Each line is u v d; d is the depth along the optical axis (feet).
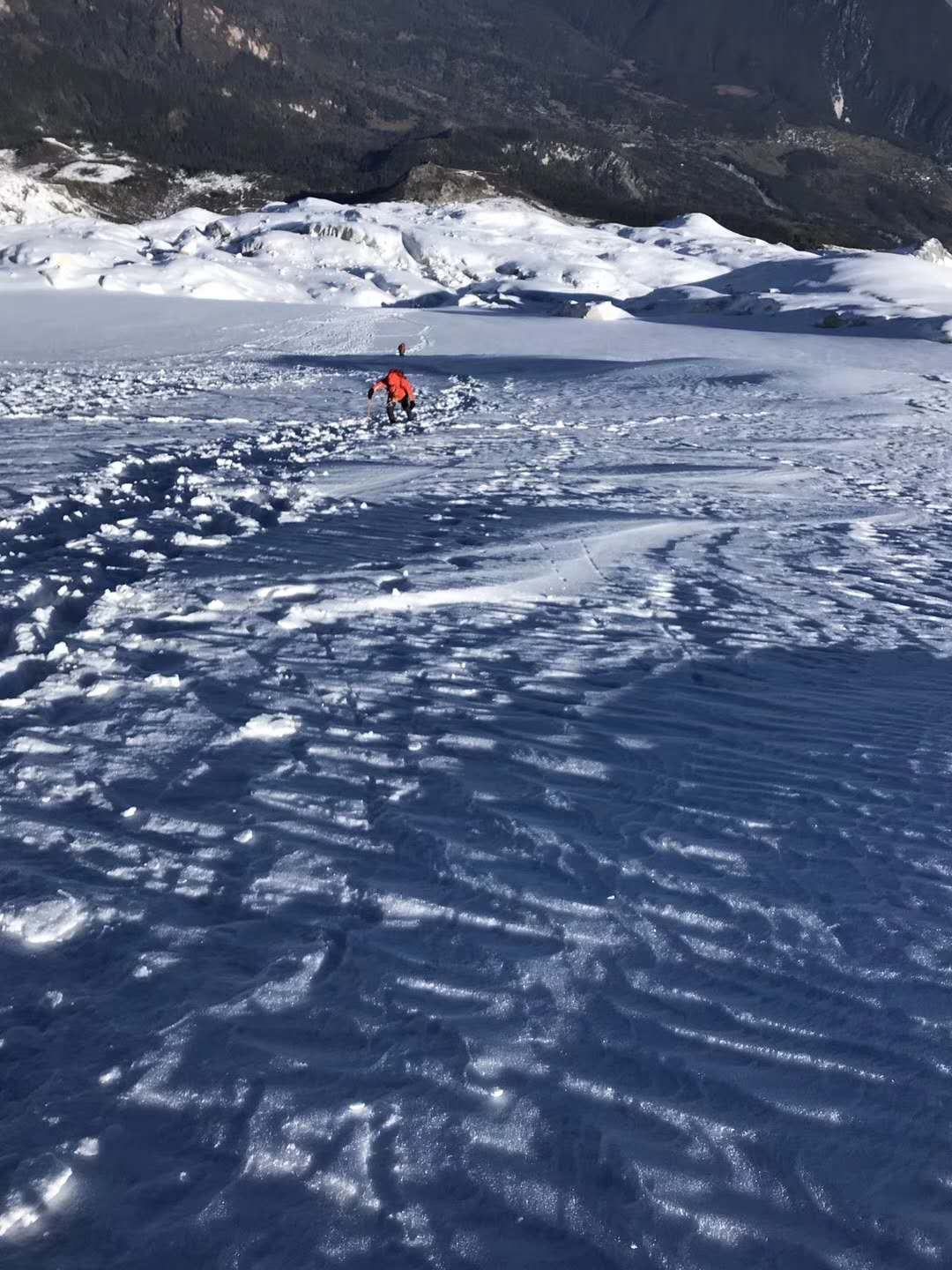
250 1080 6.32
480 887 9.00
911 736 14.20
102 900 8.50
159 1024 6.86
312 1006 7.13
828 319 220.64
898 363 130.11
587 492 37.86
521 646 18.06
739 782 12.00
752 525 33.99
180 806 10.44
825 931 8.53
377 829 10.12
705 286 341.00
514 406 73.92
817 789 11.90
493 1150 5.81
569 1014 7.16
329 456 44.14
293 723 12.89
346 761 11.91
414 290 332.60
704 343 155.12
